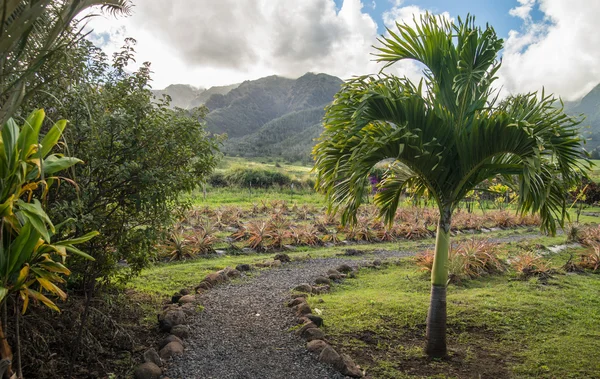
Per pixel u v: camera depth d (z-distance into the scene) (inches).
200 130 159.8
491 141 143.7
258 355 152.2
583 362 157.6
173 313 176.1
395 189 189.0
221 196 930.1
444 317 161.9
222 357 149.1
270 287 253.0
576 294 254.2
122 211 151.0
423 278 291.0
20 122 113.2
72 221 115.8
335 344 168.4
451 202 157.9
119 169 131.9
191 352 151.3
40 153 88.5
